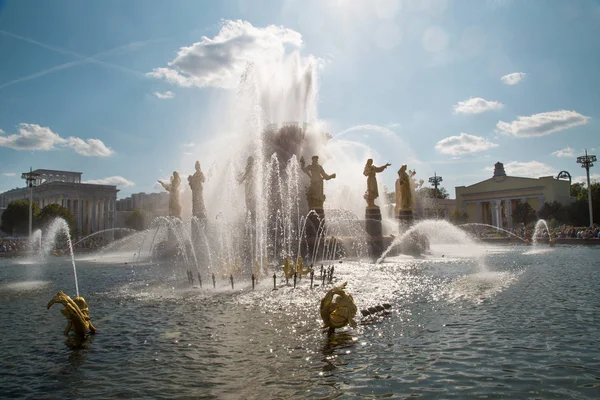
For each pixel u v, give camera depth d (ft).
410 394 17.02
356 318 30.37
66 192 327.06
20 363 21.99
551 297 38.32
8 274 74.54
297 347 23.66
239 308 35.09
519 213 275.59
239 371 20.11
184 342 25.22
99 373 20.31
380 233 92.48
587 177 192.54
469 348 22.84
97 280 59.93
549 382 18.01
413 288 44.09
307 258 84.53
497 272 58.95
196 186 97.66
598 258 84.07
